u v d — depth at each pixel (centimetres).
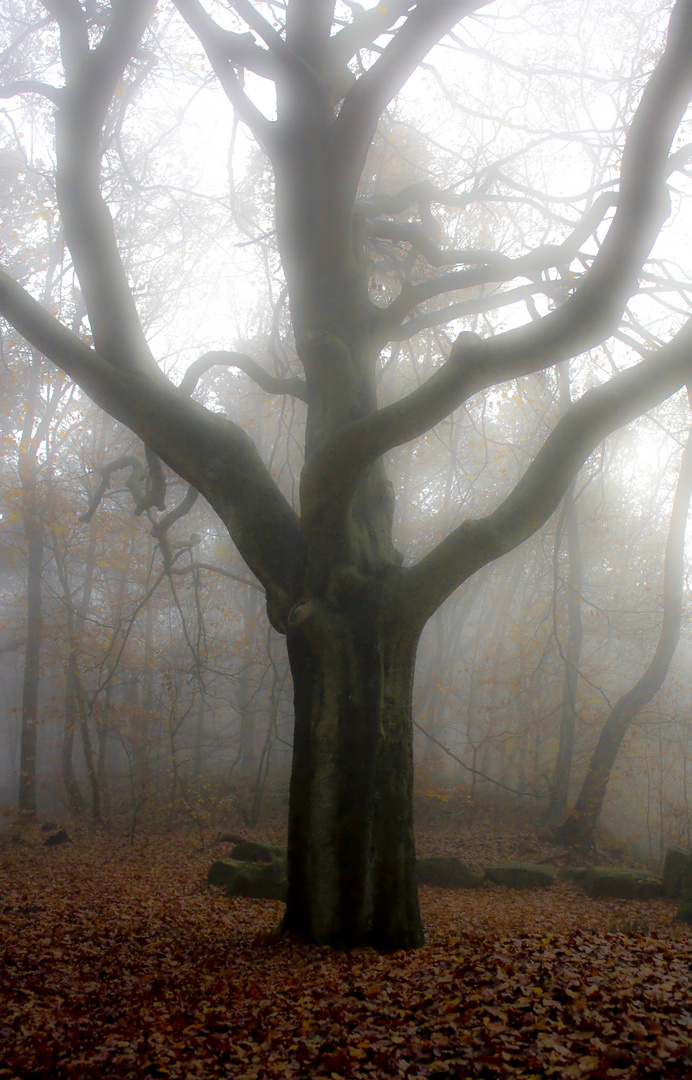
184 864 1627
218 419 859
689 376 745
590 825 2005
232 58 869
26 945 839
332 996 585
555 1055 437
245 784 2756
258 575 853
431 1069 439
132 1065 485
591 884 1408
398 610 790
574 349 754
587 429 751
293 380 1014
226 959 750
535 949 679
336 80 958
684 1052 425
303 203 886
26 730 2345
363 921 746
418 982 600
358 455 750
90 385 830
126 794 2975
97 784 2375
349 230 905
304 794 776
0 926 945
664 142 686
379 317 959
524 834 2150
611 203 1030
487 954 665
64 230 839
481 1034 474
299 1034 514
